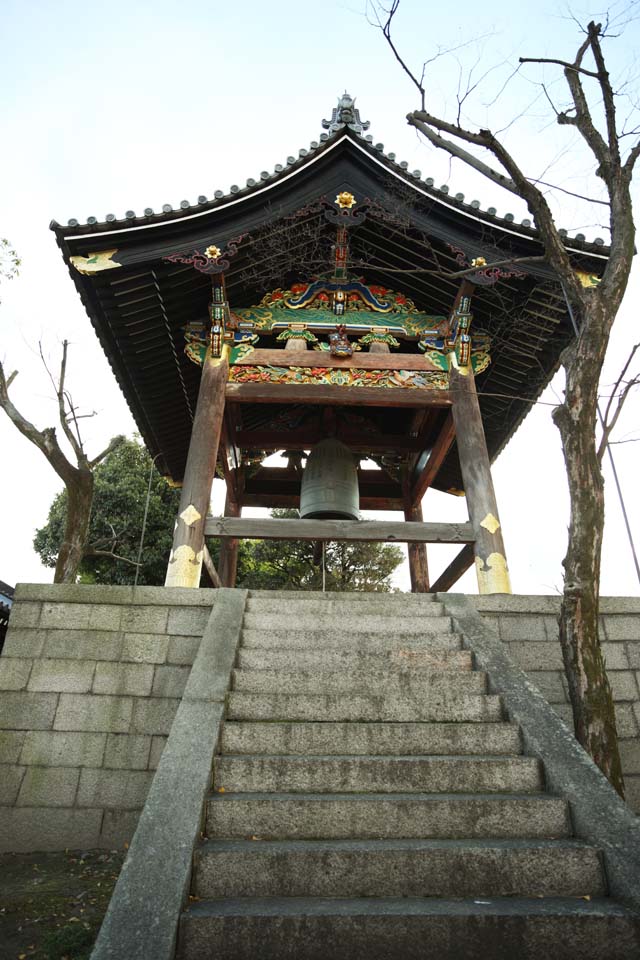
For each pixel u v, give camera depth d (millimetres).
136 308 11648
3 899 4988
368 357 11992
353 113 11930
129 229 10547
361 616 7633
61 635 7344
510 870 3955
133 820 6391
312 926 3400
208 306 12305
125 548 26969
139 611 7562
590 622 6137
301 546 26875
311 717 5750
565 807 4469
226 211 11008
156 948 3080
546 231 7848
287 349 11938
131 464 29016
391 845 4078
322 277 12594
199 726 5082
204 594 7750
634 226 7707
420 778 4867
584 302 7336
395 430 16281
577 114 8250
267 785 4773
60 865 5828
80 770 6605
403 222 11211
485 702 5902
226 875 3842
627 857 3920
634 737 7230
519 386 14086
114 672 7164
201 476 10211
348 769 4863
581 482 6652
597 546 6418
